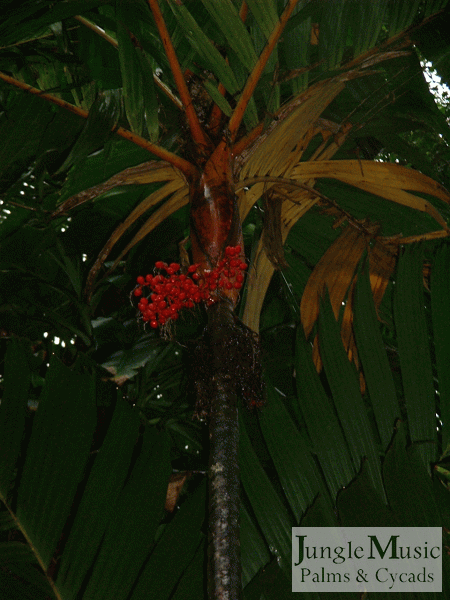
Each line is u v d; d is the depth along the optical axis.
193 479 3.15
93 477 1.88
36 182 2.73
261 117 2.70
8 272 3.16
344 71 2.42
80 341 3.22
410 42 2.42
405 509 1.89
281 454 2.04
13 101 2.50
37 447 1.87
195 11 2.30
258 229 3.07
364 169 2.58
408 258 2.45
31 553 1.73
